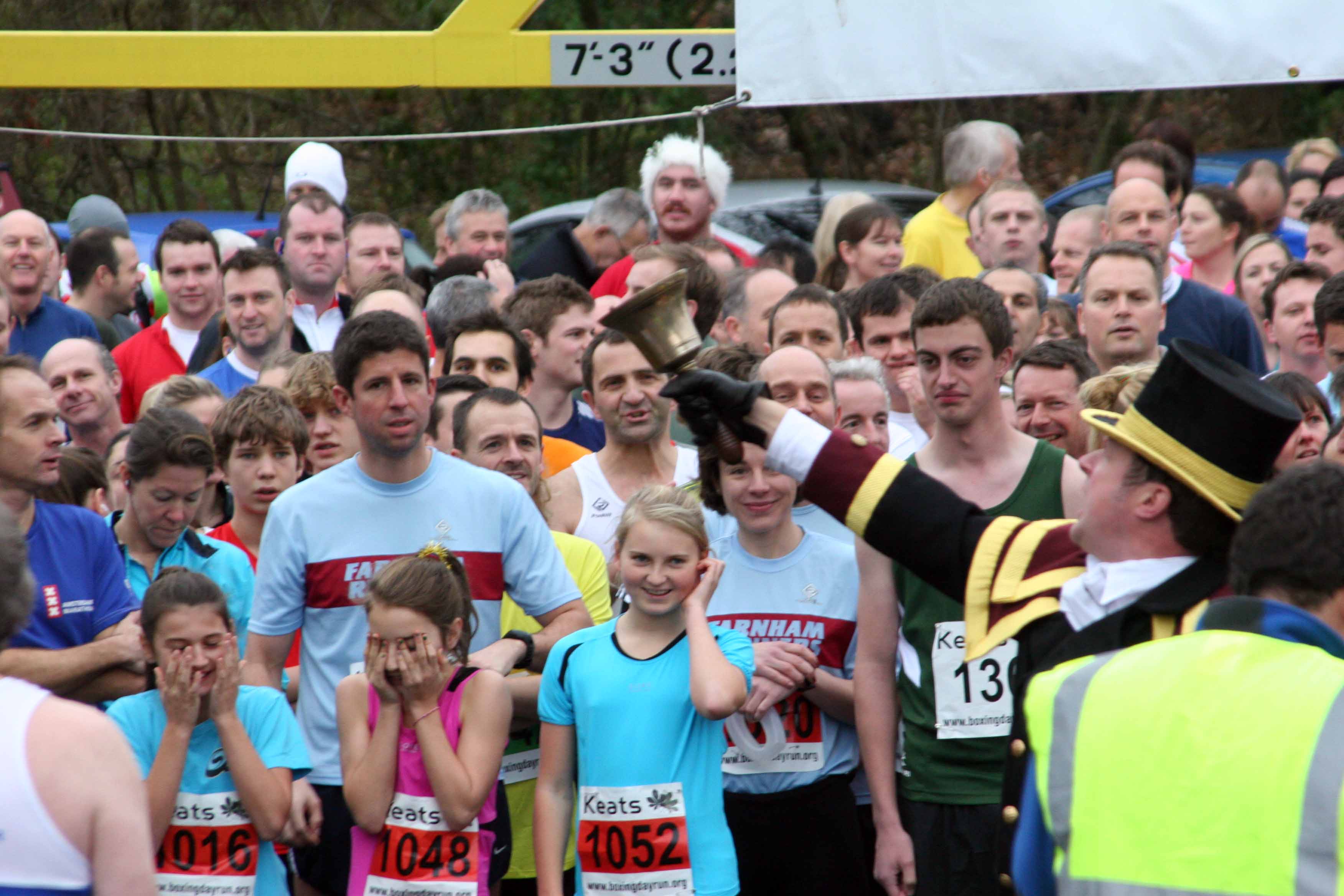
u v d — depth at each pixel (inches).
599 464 701.9
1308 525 301.9
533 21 1955.0
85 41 923.4
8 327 883.4
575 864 596.1
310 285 1003.9
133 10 2005.4
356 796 517.7
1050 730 301.0
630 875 516.4
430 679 509.7
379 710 528.1
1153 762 284.7
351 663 560.7
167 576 502.0
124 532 621.0
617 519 687.7
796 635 587.2
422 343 559.2
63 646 567.5
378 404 547.2
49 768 320.2
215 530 689.0
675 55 916.0
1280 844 267.6
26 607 343.9
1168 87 833.5
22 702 326.3
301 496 566.6
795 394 599.2
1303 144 1355.8
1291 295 812.6
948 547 371.2
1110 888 280.8
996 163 1174.3
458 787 508.1
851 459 379.9
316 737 560.7
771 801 574.6
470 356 780.0
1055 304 908.6
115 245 1176.2
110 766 327.3
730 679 512.7
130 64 928.3
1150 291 779.4
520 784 600.1
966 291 544.7
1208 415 335.9
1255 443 335.9
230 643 501.4
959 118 2156.7
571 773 541.0
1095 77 839.7
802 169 2210.9
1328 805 264.8
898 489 376.5
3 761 318.7
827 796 579.5
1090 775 290.7
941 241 1179.9
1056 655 348.2
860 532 380.5
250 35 919.7
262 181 2166.6
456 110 2069.4
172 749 496.7
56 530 572.4
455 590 519.2
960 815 537.3
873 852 604.4
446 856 514.6
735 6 877.8
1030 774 306.3
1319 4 815.1
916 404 784.9
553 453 779.4
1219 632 297.6
